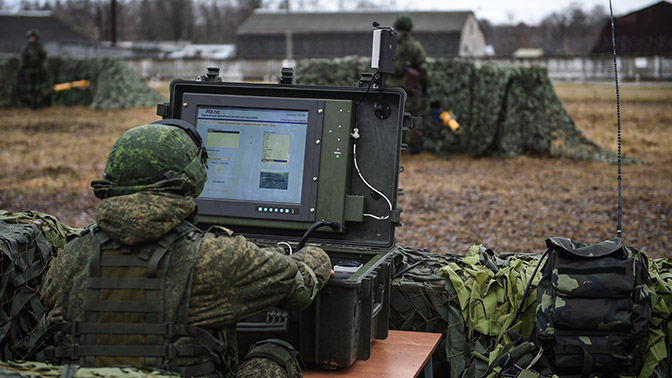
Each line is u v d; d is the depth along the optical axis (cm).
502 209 980
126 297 222
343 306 265
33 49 2459
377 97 322
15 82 2506
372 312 278
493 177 1254
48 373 203
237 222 327
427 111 1492
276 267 233
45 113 2347
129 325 221
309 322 269
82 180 1247
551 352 293
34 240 319
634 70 3884
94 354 222
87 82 2522
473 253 356
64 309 229
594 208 978
